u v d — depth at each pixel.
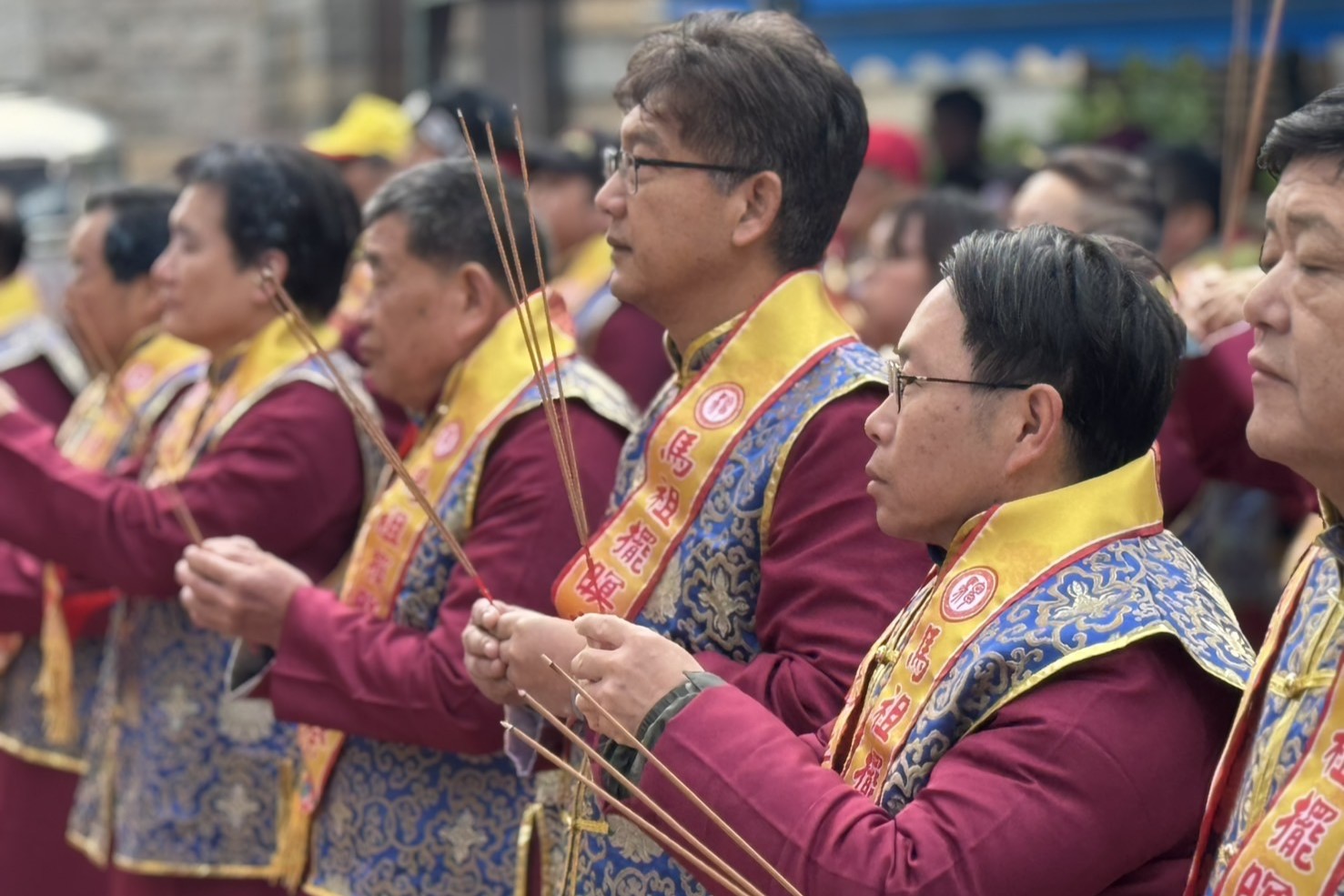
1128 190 4.33
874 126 6.95
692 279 2.75
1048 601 2.09
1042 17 7.86
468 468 3.21
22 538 3.81
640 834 2.61
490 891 3.18
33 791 4.87
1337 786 1.73
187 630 3.91
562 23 10.66
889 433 2.24
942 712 2.11
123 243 4.86
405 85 12.11
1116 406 2.15
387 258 3.33
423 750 3.22
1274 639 1.91
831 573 2.53
